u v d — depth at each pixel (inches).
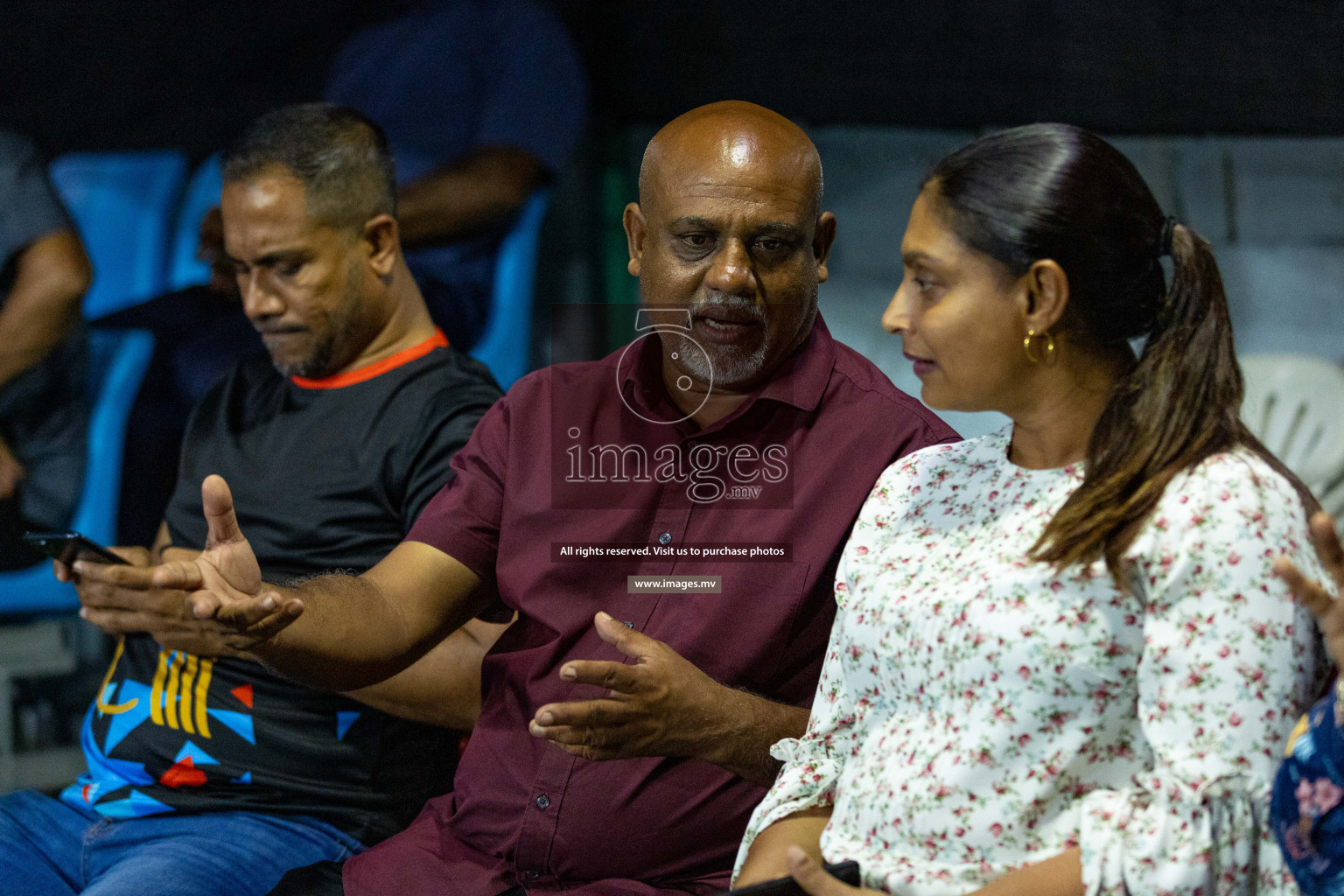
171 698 176.6
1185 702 103.2
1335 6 292.2
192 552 180.4
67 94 285.6
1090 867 103.0
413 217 275.1
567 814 145.7
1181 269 109.7
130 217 287.0
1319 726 96.6
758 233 148.1
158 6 285.9
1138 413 108.6
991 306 111.7
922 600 116.3
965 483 124.5
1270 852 102.0
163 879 152.7
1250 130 297.9
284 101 292.4
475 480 160.6
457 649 173.0
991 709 109.9
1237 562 102.7
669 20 293.7
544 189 286.7
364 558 182.4
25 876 166.1
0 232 279.0
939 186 114.2
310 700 174.4
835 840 120.2
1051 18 297.6
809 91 297.7
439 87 285.9
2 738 257.3
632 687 132.2
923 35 297.6
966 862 111.3
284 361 188.7
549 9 288.5
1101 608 106.7
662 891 144.7
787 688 150.8
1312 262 295.6
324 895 160.1
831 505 149.8
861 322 295.0
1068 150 110.5
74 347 275.1
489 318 279.6
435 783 180.5
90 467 271.3
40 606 265.6
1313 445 268.2
